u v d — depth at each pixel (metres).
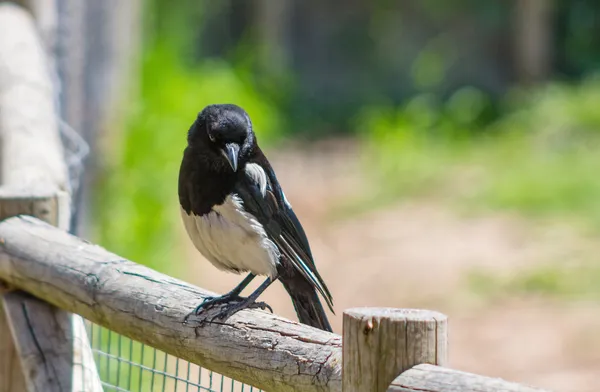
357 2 38.72
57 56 11.18
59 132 8.39
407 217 19.19
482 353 11.77
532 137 25.94
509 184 20.36
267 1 35.88
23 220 5.26
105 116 12.88
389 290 14.49
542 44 33.94
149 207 13.59
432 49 36.72
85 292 4.75
